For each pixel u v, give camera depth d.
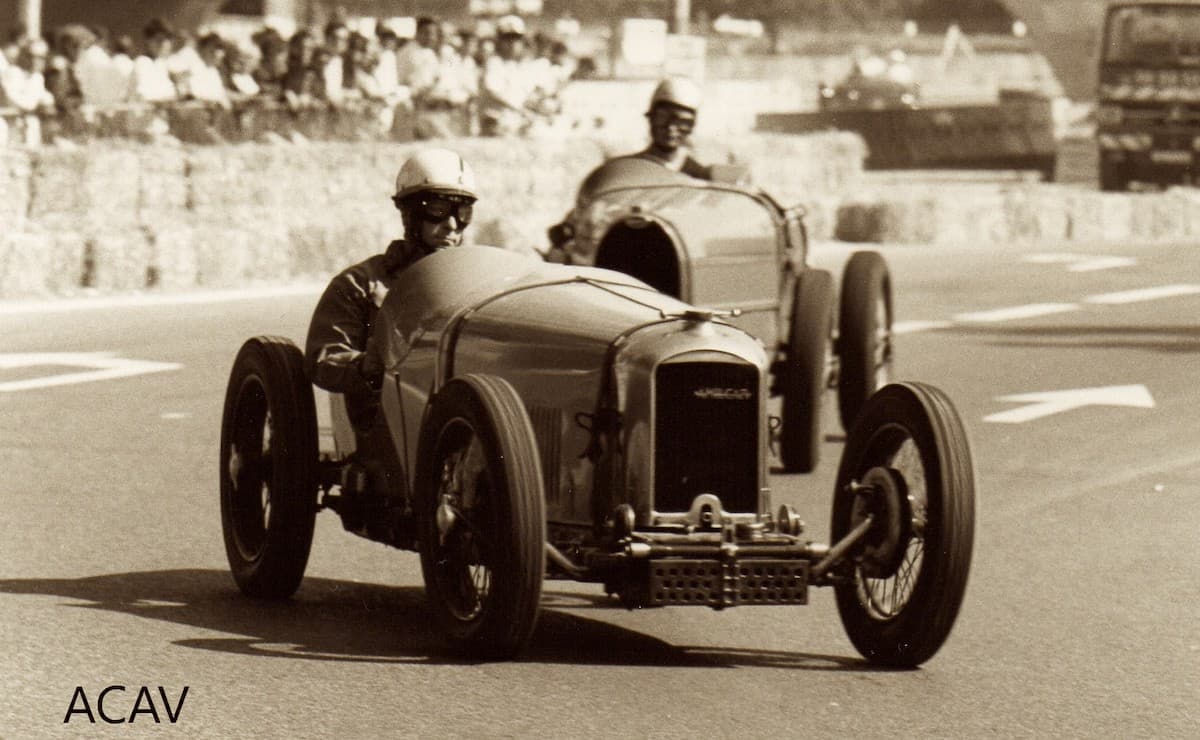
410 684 18.02
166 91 66.75
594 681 18.38
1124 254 72.69
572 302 19.97
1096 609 22.89
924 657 19.05
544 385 19.44
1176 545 27.02
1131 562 25.80
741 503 19.09
